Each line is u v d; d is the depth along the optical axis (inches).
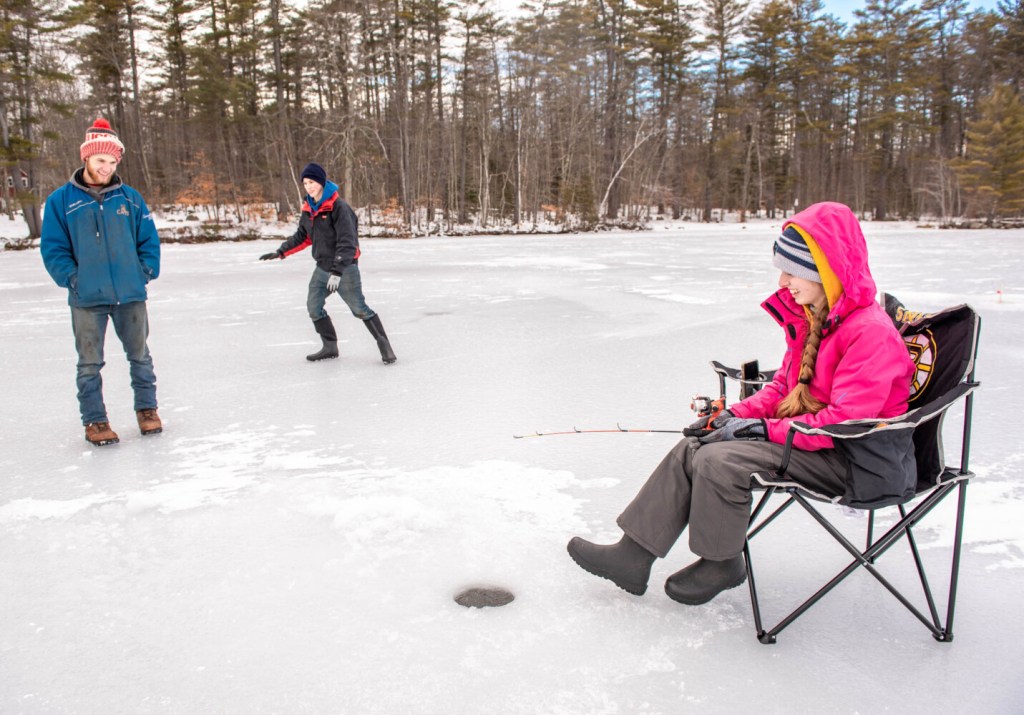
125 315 165.3
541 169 2100.1
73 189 155.9
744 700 74.3
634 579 91.9
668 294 441.7
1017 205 1904.5
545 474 141.1
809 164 2699.3
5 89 1228.5
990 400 193.8
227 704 74.0
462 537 113.2
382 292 457.4
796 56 2410.2
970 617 90.7
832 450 84.4
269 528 117.6
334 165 1617.9
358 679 77.7
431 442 161.9
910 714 72.2
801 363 87.6
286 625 88.9
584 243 1117.1
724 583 88.2
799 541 112.7
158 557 108.0
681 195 2511.1
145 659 82.4
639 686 76.5
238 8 1809.8
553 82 1937.7
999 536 112.3
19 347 289.0
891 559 106.0
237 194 1771.7
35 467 149.5
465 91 1791.3
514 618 90.0
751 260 736.3
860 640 86.0
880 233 1486.2
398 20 1711.4
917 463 86.7
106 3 1675.7
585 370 234.4
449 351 268.7
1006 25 2319.1
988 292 429.7
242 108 1785.2
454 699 74.2
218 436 168.6
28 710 73.5
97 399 164.4
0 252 984.3
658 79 2285.9
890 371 80.4
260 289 483.2
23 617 92.0
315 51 1701.5
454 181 1820.9
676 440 161.6
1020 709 72.9
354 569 103.3
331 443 162.4
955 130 2502.5
